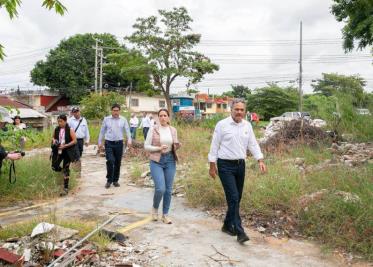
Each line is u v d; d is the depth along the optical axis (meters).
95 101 26.94
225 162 5.16
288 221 5.67
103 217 6.13
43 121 30.98
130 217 6.17
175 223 5.89
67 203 7.04
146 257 4.55
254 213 6.04
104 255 4.46
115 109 8.33
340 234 5.06
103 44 49.78
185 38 39.19
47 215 5.93
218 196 6.70
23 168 8.02
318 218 5.40
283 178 6.75
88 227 5.14
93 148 16.27
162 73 38.75
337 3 14.56
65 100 50.47
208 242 5.10
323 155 9.64
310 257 4.66
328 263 4.50
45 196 7.39
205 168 7.97
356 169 7.19
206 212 6.46
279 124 15.18
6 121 6.86
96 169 11.07
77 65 48.38
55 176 8.05
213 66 39.91
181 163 10.46
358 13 13.75
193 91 41.47
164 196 5.89
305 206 5.75
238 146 5.13
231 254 4.71
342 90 14.67
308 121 13.15
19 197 7.22
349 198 5.53
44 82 48.47
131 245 4.91
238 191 5.29
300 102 39.50
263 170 5.29
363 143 11.97
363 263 4.48
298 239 5.25
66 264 3.85
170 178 5.90
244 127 5.19
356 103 14.36
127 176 9.77
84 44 49.72
